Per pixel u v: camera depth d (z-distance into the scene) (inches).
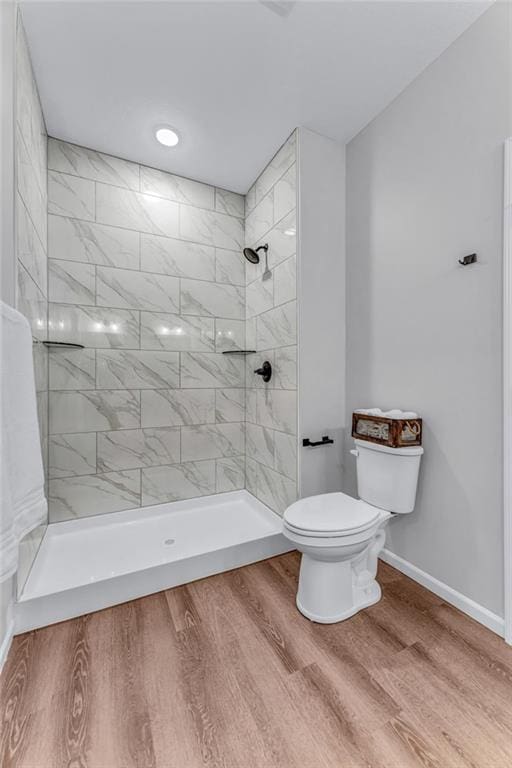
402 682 44.3
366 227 77.5
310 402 80.1
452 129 58.3
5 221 48.6
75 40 56.7
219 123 76.2
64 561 70.2
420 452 62.4
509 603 50.4
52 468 80.6
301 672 45.9
